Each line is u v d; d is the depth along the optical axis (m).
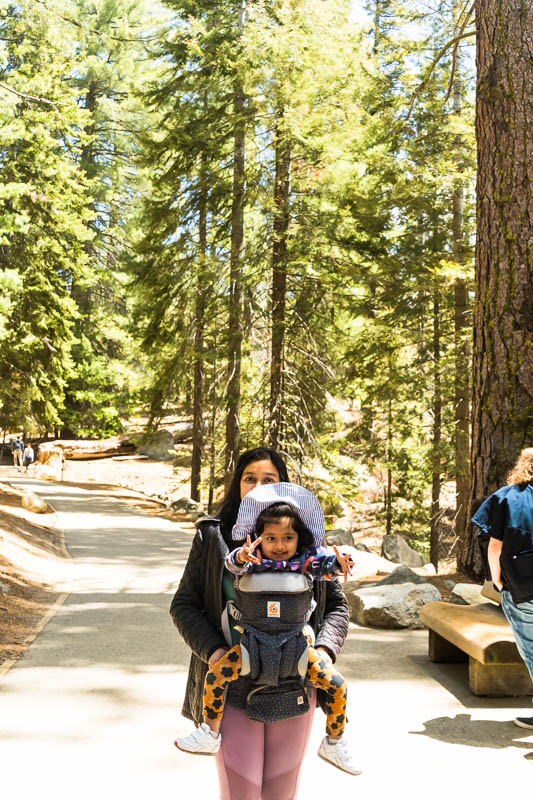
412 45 18.62
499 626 5.77
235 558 2.64
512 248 8.63
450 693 5.62
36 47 23.20
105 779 4.04
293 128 17.80
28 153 22.97
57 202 23.47
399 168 18.12
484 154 9.01
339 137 18.16
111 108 38.28
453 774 4.15
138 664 6.34
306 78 17.95
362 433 23.91
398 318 18.64
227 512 3.04
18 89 21.09
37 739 4.59
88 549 14.44
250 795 2.71
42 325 24.27
